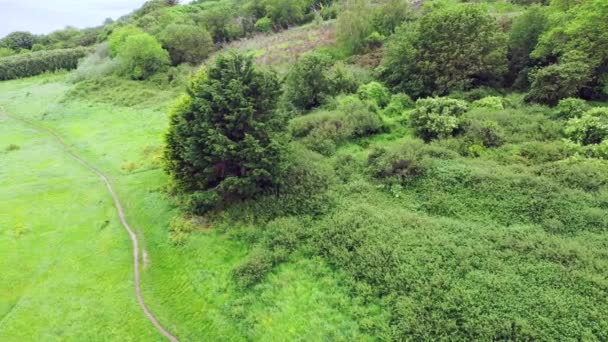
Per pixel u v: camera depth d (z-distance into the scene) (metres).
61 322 14.12
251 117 17.83
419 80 29.06
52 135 35.44
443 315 11.20
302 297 13.48
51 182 25.27
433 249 13.58
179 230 18.22
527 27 27.88
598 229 13.55
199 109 18.05
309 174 19.66
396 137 24.23
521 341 10.02
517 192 15.85
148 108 40.19
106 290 15.55
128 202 22.02
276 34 56.50
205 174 18.84
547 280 11.61
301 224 16.78
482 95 26.22
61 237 19.23
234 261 15.86
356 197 18.02
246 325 12.98
